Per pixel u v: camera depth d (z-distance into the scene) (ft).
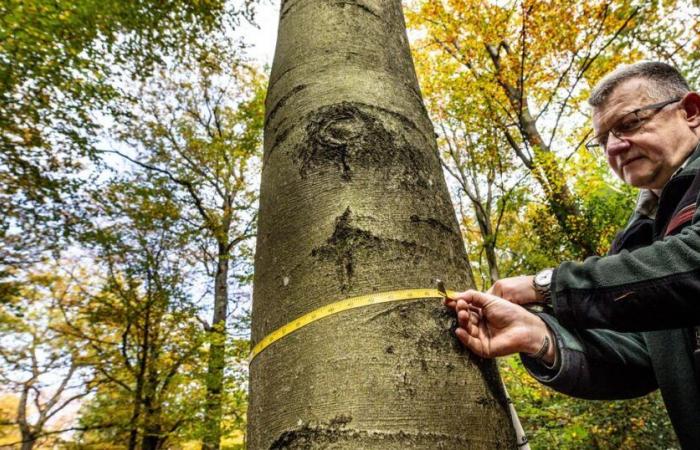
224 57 23.95
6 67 14.38
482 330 2.58
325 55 3.35
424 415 1.98
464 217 45.75
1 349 23.59
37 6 12.92
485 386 2.27
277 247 2.67
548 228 30.76
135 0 16.40
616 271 2.36
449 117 32.83
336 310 2.25
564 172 25.91
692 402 3.00
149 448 23.73
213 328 28.53
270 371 2.29
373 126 2.90
